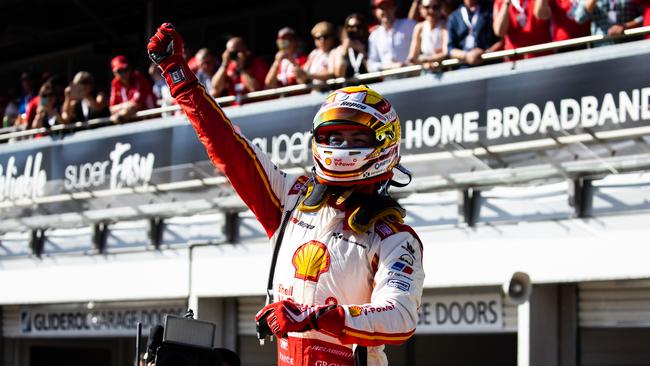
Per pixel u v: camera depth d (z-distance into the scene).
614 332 11.56
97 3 18.78
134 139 13.20
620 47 9.31
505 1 10.20
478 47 10.41
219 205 12.38
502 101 10.02
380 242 4.05
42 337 15.86
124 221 13.79
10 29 20.86
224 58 12.62
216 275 12.76
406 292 3.90
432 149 10.51
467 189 10.59
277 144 11.68
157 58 4.45
